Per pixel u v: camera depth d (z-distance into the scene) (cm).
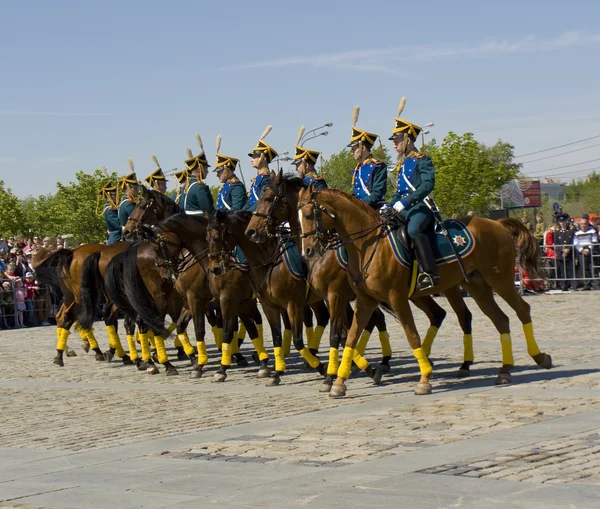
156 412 1173
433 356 1636
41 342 2297
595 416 982
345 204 1218
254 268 1390
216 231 1388
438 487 711
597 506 645
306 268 1362
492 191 5794
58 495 753
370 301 1253
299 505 682
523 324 1348
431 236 1262
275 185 1286
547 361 1367
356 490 714
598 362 1432
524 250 1370
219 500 711
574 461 777
